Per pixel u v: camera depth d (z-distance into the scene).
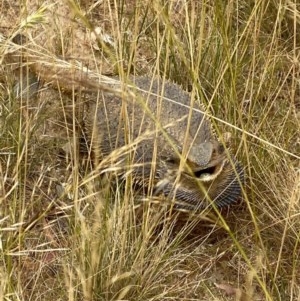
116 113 3.48
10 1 4.26
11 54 3.52
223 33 3.64
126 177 3.09
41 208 3.44
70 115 3.77
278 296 3.14
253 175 3.63
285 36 4.39
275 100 3.95
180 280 3.33
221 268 3.42
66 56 3.89
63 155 3.71
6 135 3.55
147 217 3.13
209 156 3.23
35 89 3.67
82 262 3.01
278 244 3.48
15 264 3.19
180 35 4.17
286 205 3.49
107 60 3.87
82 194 3.40
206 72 3.94
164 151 3.32
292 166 3.62
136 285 3.11
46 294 3.17
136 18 3.23
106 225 3.09
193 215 3.19
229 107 3.71
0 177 3.19
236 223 3.56
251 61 4.02
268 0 3.95
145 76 3.71
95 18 4.33
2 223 3.11
